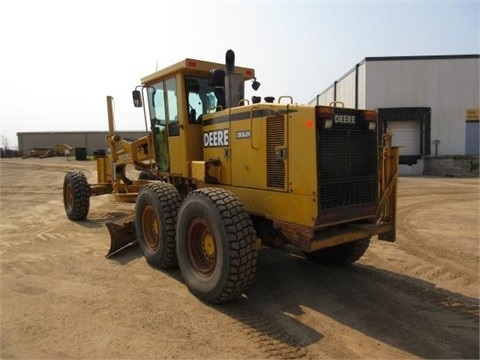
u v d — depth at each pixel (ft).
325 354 11.41
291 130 14.39
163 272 18.43
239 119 16.76
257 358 11.16
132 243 21.70
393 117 74.54
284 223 14.97
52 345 11.93
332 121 13.84
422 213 33.30
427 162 74.49
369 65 74.79
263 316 13.85
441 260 20.27
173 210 18.19
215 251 14.74
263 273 18.22
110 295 15.67
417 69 73.97
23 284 16.98
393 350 11.64
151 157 24.16
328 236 14.67
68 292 16.03
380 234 17.49
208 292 14.62
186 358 11.14
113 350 11.57
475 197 42.83
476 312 14.20
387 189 16.66
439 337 12.39
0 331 12.84
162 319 13.55
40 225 28.91
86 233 26.27
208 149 19.06
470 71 72.90
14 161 139.23
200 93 20.22
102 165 32.91
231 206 14.28
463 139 74.33
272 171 15.38
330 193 14.23
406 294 15.85
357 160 15.16
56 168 96.22
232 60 17.93
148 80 22.03
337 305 14.82
